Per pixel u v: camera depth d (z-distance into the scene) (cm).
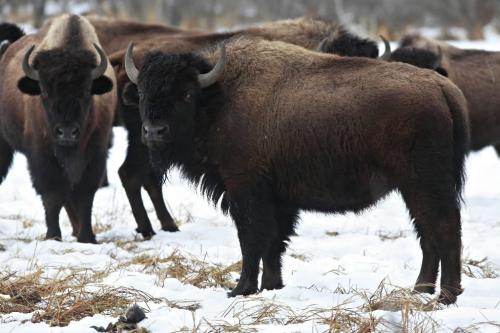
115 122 3341
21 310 1919
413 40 3991
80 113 2758
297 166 2127
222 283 2292
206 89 2198
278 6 9888
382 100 2009
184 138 2217
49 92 2753
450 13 10000
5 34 3762
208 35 3422
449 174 1981
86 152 2916
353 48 3234
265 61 2217
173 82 2158
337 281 2192
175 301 1989
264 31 3475
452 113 2008
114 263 2462
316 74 2148
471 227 3158
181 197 3800
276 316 1850
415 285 2042
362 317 1758
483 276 2370
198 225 3247
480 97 3925
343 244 2866
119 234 3106
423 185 1973
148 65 2181
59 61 2783
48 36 3019
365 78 2069
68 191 2930
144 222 3091
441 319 1745
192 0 10331
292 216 2284
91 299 1962
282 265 2391
